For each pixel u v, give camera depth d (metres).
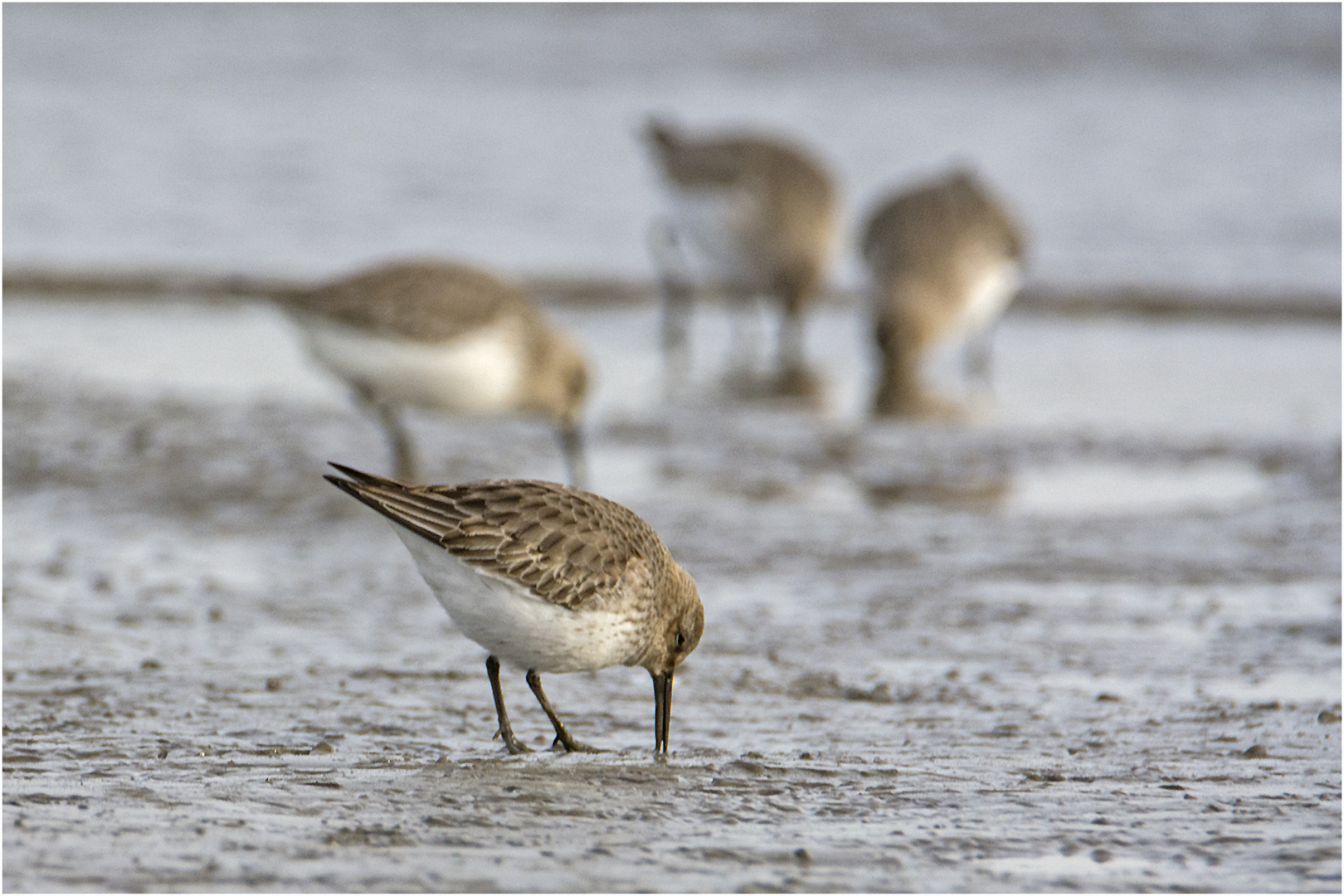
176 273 21.39
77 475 13.17
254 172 25.81
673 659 7.56
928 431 15.95
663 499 13.12
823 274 20.92
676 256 21.67
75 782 6.45
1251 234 23.59
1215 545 11.81
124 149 26.56
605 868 5.55
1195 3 32.84
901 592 10.48
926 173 26.20
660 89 30.83
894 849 5.81
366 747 7.19
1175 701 8.10
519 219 24.41
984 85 31.25
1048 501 13.33
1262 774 6.88
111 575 10.58
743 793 6.53
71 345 18.64
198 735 7.26
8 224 22.97
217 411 15.37
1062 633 9.51
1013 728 7.64
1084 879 5.51
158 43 32.41
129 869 5.38
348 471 6.88
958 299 18.78
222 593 10.22
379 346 13.49
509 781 6.67
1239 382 18.14
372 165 26.41
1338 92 30.80
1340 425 16.11
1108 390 17.89
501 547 6.90
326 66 31.73
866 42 32.62
